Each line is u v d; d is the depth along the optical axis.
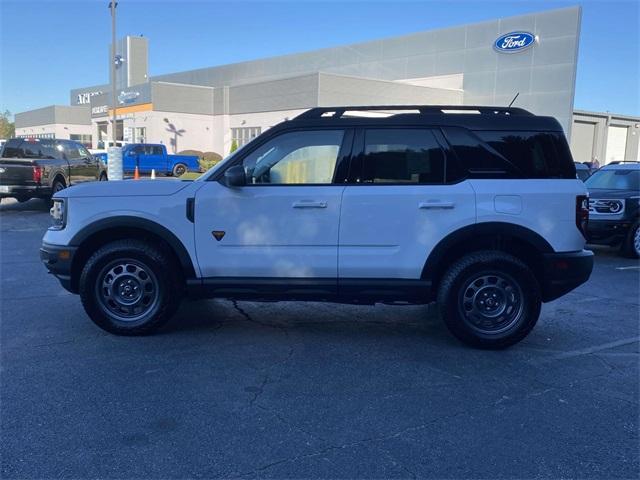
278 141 5.25
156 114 43.47
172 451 3.37
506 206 5.07
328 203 5.12
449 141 5.16
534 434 3.67
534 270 5.38
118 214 5.23
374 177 5.19
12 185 15.02
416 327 6.05
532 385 4.48
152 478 3.10
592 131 42.59
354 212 5.11
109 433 3.58
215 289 5.28
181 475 3.13
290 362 4.91
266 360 4.94
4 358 4.87
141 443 3.46
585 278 5.20
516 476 3.18
